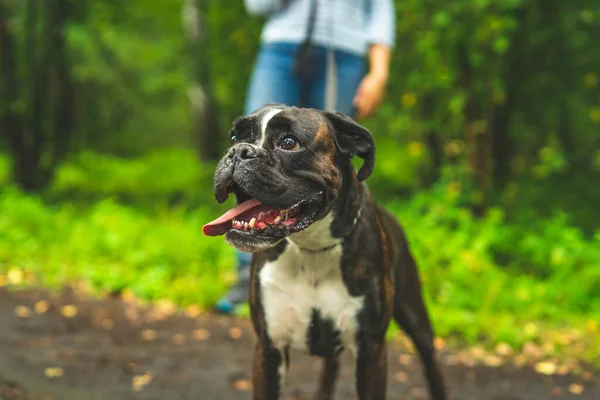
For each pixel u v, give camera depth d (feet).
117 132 52.60
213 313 16.35
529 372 12.94
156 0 43.88
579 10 21.93
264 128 7.54
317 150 7.56
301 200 7.43
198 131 44.19
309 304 8.18
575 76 23.97
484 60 21.25
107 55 35.22
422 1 21.13
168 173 42.86
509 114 24.25
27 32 30.89
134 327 14.93
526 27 22.97
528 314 16.14
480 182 22.25
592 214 22.79
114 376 12.00
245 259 15.87
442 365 13.24
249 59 32.91
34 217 23.03
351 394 11.55
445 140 24.50
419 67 22.90
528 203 23.16
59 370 12.05
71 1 31.14
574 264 18.20
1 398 10.53
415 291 9.87
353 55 12.97
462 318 15.30
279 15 13.43
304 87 13.38
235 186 7.55
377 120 28.27
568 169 23.75
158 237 21.43
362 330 8.27
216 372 12.35
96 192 34.24
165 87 49.90
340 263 8.09
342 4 12.82
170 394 11.33
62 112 36.11
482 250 18.24
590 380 12.56
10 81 30.83
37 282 18.17
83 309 16.05
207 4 37.73
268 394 8.55
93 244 20.77
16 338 13.66
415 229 18.80
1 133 33.78
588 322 15.70
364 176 8.00
